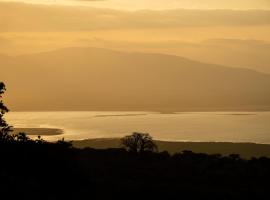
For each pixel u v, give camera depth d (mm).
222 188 74750
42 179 52438
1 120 55312
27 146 53281
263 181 84688
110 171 89000
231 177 88125
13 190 48281
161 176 86875
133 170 92438
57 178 53312
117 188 65625
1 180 49250
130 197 61375
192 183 80188
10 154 52031
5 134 54688
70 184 54375
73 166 55156
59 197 52281
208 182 81750
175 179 83875
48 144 54688
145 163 103875
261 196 68875
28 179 51094
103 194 59750
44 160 52938
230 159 114000
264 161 111562
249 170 96062
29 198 48062
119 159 107500
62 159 54094
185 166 101188
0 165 51469
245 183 81750
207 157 117188
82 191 56094
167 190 68188
